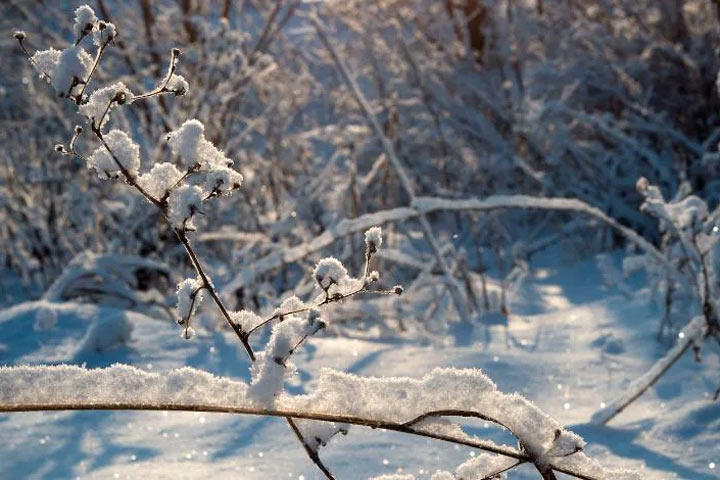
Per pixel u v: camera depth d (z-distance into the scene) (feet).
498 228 23.03
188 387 3.97
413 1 32.65
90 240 18.39
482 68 29.81
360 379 4.16
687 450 7.48
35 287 19.16
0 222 18.61
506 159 26.00
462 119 28.68
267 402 3.88
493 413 4.09
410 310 14.65
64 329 12.02
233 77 19.66
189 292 4.00
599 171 24.48
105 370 3.97
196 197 3.87
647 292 14.67
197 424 8.06
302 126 32.19
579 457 4.19
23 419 8.23
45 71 3.73
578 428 8.16
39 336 11.72
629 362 10.75
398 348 11.55
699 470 7.02
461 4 31.01
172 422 8.13
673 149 23.68
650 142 24.66
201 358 11.02
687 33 25.55
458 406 4.10
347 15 32.81
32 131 19.53
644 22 26.32
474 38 31.01
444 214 25.71
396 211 14.16
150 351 11.24
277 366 3.90
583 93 27.04
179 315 4.00
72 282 15.34
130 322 11.39
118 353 11.09
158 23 25.99
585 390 9.66
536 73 27.58
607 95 26.73
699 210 10.15
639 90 25.34
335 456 7.18
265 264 14.07
